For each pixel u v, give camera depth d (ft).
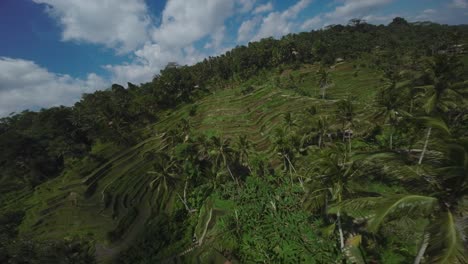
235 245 102.78
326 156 70.08
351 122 148.46
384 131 156.87
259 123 226.99
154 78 417.28
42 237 133.28
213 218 125.18
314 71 362.74
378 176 80.59
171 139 212.84
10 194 171.73
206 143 164.04
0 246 116.57
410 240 77.97
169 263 107.76
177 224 134.41
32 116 250.57
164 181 144.66
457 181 37.58
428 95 95.66
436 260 34.32
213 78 425.28
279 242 94.89
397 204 38.50
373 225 39.29
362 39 456.04
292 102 242.58
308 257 84.74
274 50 419.13
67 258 106.83
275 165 160.45
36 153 188.85
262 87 302.66
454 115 126.41
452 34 345.92
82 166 188.85
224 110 272.10
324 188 73.97
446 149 37.81
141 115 294.25
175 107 325.42
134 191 164.14
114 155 205.16
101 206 153.99
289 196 116.67
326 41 472.44
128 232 135.13
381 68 307.37
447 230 35.47
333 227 79.87
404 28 542.57
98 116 257.96
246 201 127.03
